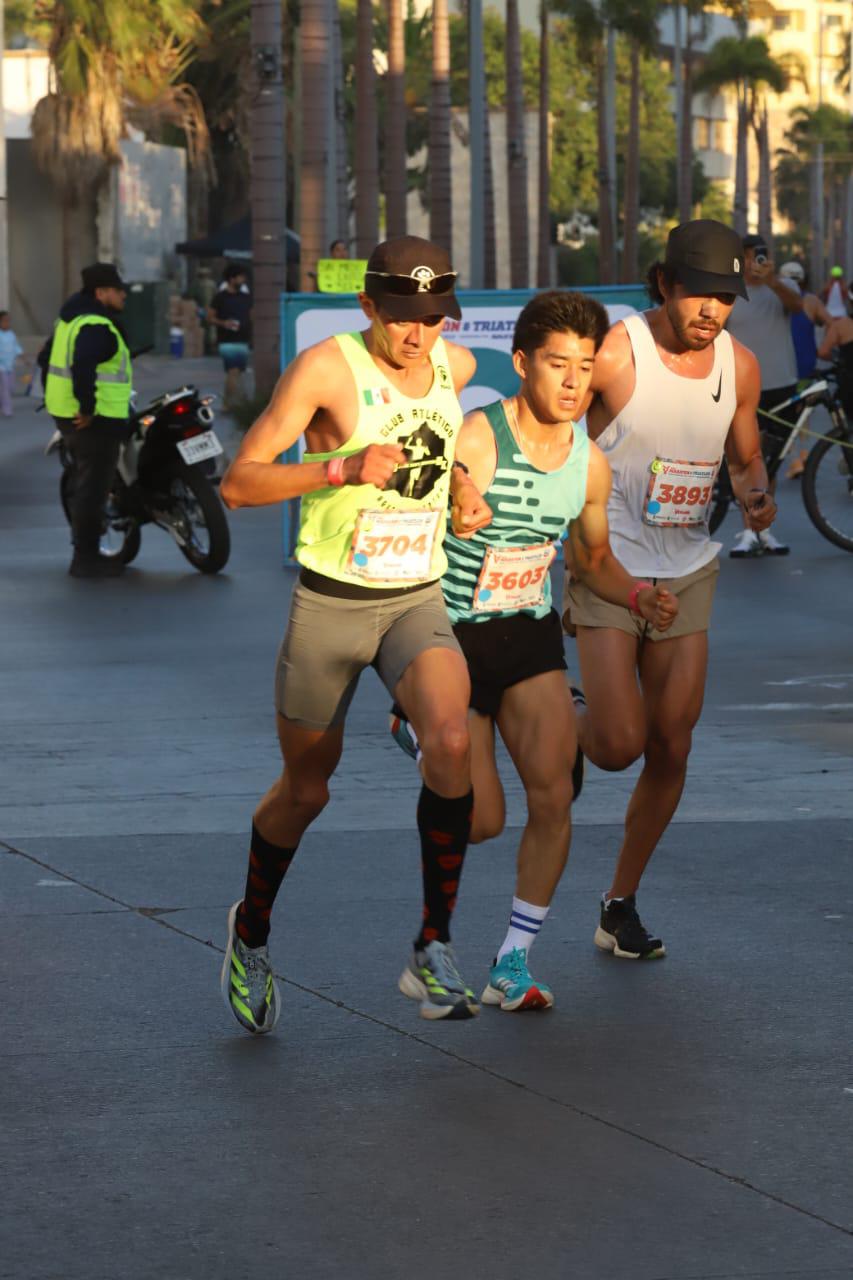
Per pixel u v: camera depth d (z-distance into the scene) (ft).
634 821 38.65
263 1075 31.99
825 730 60.59
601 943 39.17
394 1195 27.17
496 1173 27.91
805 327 126.52
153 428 95.35
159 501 96.27
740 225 594.24
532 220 584.81
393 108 277.03
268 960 34.47
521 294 96.27
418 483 32.30
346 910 41.93
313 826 49.29
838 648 74.49
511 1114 30.22
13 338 211.20
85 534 95.09
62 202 357.82
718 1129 29.60
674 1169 28.07
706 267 36.76
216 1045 33.53
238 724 61.77
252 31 168.76
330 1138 29.25
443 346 33.22
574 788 38.29
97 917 41.24
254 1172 27.99
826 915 41.52
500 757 58.59
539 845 35.32
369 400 31.81
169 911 41.73
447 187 280.92
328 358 31.78
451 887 33.06
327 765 33.47
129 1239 25.77
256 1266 24.97
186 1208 26.76
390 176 278.26
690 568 38.37
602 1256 25.25
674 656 38.32
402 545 32.48
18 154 384.27
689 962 38.34
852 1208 26.78
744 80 593.42
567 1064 32.50
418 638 32.68
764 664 71.46
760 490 39.47
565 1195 27.17
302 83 177.06
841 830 48.80
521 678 35.04
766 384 101.30
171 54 388.57
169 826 49.19
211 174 429.38
